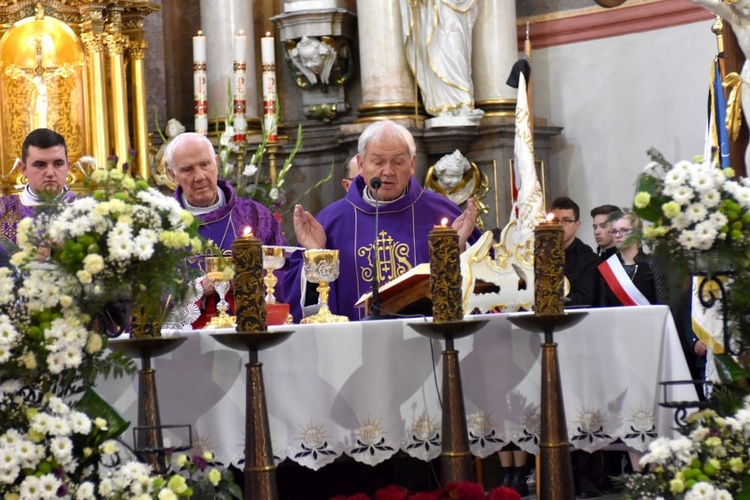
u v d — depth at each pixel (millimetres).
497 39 12336
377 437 5719
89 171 11242
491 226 12078
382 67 12094
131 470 4836
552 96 12719
